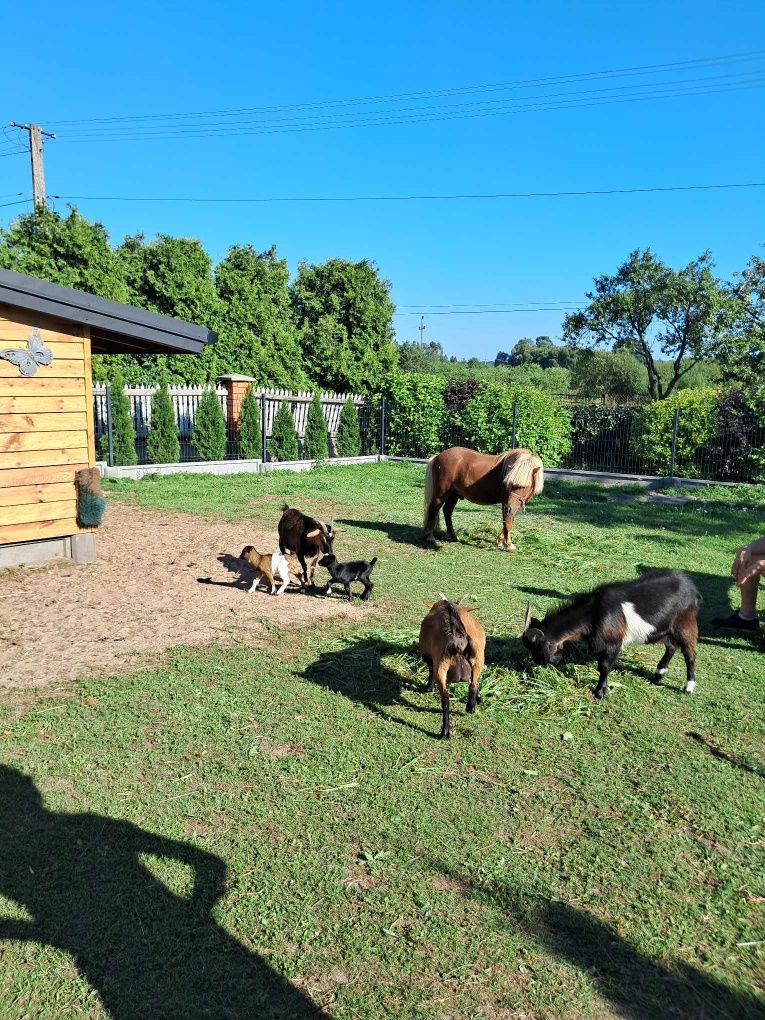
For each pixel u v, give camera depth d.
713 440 18.66
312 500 14.95
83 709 5.27
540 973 3.05
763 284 27.80
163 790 4.30
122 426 17.69
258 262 30.61
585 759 4.87
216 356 24.88
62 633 6.79
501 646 6.84
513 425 20.19
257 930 3.25
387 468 20.94
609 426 20.41
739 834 4.07
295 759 4.71
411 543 11.32
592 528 13.00
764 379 24.92
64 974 2.97
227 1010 2.83
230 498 14.84
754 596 7.43
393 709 5.52
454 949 3.17
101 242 22.83
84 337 9.15
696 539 12.20
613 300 38.00
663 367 45.41
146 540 10.73
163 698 5.50
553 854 3.85
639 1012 2.88
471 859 3.79
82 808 4.09
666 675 6.39
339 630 7.21
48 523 9.07
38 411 8.83
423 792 4.40
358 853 3.81
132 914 3.30
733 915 3.43
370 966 3.07
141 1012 2.80
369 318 31.06
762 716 5.60
